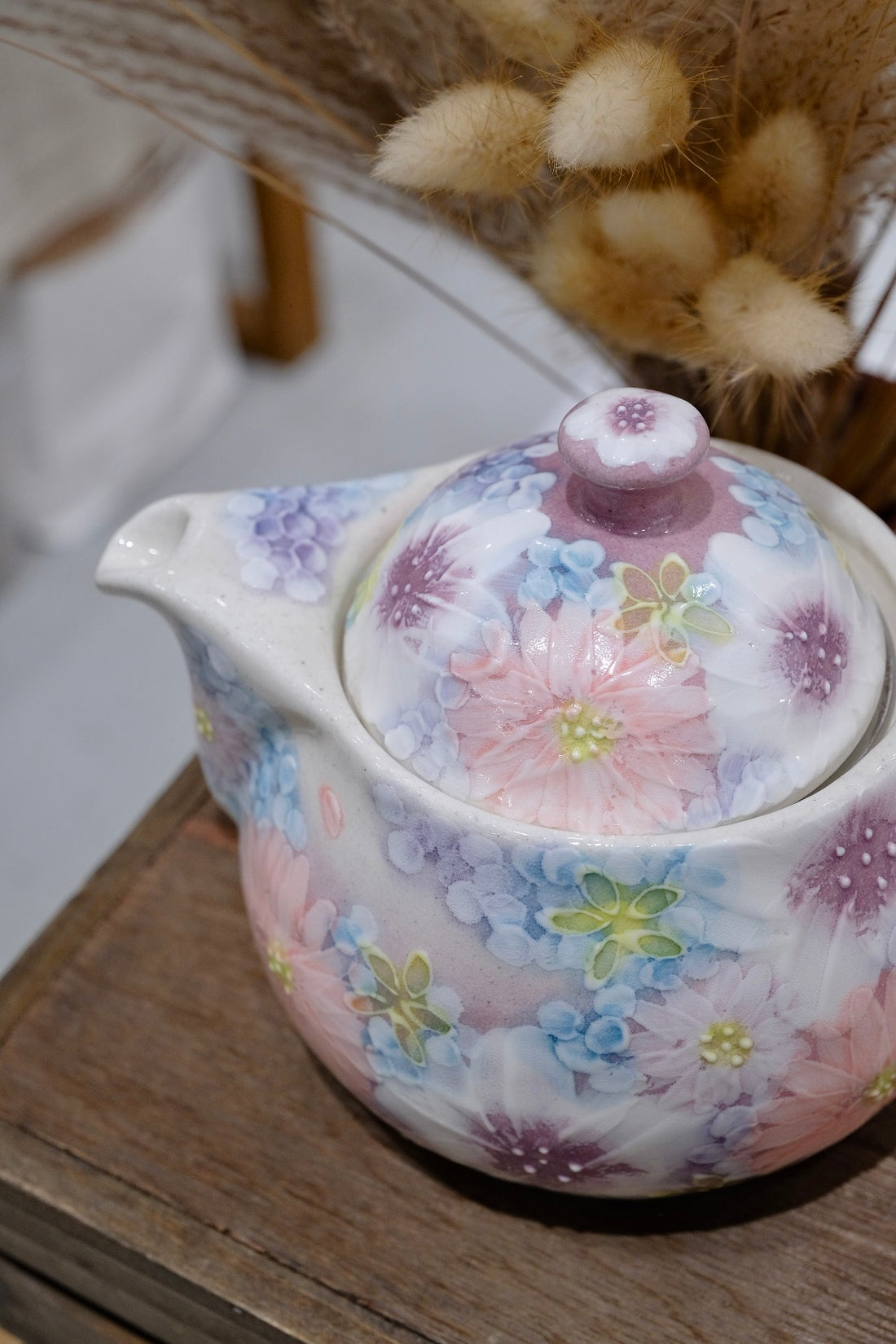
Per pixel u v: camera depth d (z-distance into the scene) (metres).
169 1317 0.44
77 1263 0.45
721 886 0.37
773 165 0.40
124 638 1.02
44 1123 0.45
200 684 0.42
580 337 0.46
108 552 0.41
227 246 1.20
